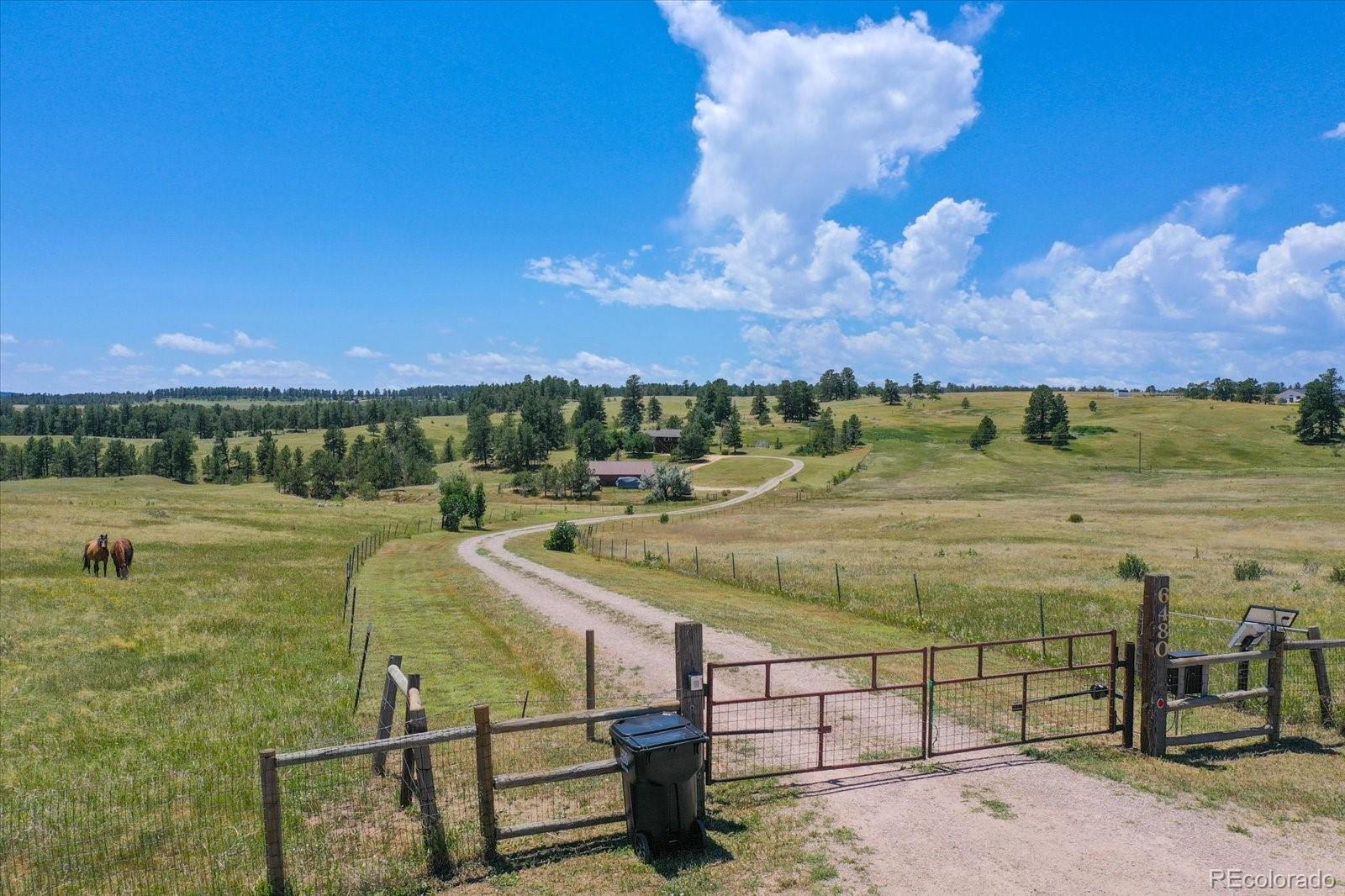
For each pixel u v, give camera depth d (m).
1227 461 134.38
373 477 144.25
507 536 69.81
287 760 6.91
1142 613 10.27
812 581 32.59
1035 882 6.95
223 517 68.00
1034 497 89.50
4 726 13.62
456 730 7.52
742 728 11.85
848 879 7.01
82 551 41.03
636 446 176.38
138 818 9.09
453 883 7.14
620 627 21.48
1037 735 11.05
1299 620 21.59
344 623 24.52
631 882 7.05
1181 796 8.79
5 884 7.58
